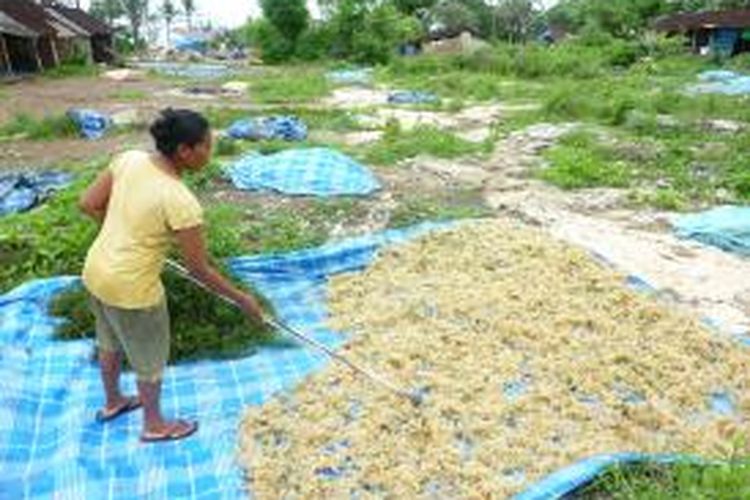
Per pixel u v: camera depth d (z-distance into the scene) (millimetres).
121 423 3012
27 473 2742
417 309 3891
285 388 3264
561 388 3170
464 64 21406
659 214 5852
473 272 4336
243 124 9266
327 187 6191
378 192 6309
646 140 8711
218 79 20672
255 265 4477
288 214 5609
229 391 3264
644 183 6770
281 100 14508
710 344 3576
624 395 3166
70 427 2980
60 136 9781
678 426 2947
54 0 34000
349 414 3039
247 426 2980
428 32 32688
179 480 2707
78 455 2793
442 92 15523
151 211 2543
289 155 6711
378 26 29250
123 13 51906
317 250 4680
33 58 23250
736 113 10945
